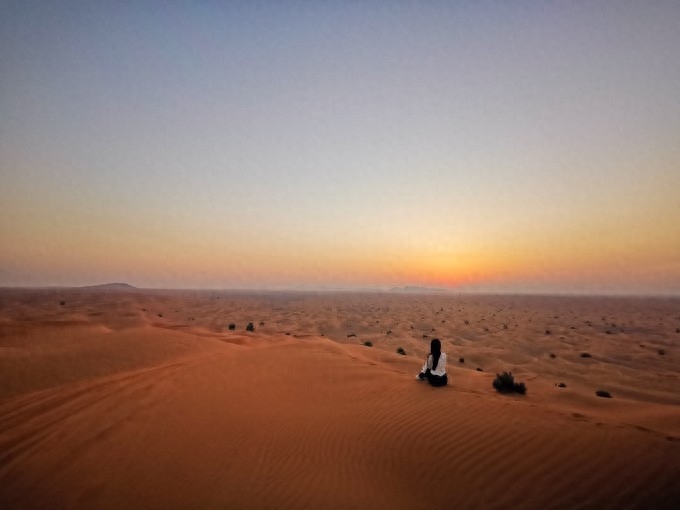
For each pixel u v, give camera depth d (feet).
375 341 132.26
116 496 17.34
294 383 40.06
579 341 135.64
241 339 87.04
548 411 27.25
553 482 18.04
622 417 31.96
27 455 21.52
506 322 208.85
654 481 17.49
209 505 16.72
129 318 126.00
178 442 23.62
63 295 361.30
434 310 310.45
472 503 17.13
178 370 45.06
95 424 26.58
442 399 31.48
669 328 186.50
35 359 50.21
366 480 19.43
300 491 18.17
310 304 371.76
